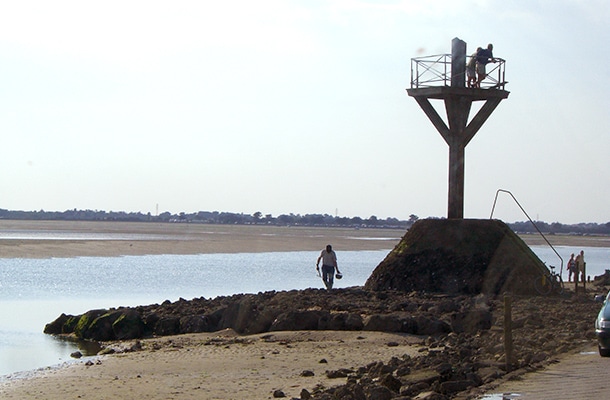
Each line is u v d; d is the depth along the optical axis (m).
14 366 20.67
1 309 33.19
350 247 98.44
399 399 13.95
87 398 16.05
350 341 22.44
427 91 31.67
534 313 25.14
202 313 26.95
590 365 16.88
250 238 115.94
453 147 31.98
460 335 22.27
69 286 42.69
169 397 15.91
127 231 137.38
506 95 32.25
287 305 26.88
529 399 13.62
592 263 80.94
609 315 18.25
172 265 59.94
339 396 14.42
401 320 23.70
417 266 31.14
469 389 14.58
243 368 18.91
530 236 178.00
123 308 27.41
